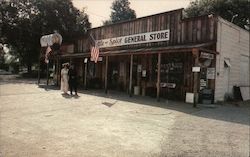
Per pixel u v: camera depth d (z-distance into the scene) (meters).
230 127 8.02
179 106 11.99
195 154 5.41
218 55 13.95
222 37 14.23
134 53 14.93
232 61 15.48
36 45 35.38
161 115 9.58
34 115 8.69
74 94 15.13
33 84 22.23
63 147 5.46
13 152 5.05
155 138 6.47
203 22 14.16
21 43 35.69
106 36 20.14
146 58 17.11
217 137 6.80
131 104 12.00
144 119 8.73
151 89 16.16
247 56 17.61
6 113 8.88
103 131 6.93
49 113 9.12
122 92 17.91
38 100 12.16
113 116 9.02
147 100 13.79
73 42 23.53
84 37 22.39
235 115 10.14
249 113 10.80
